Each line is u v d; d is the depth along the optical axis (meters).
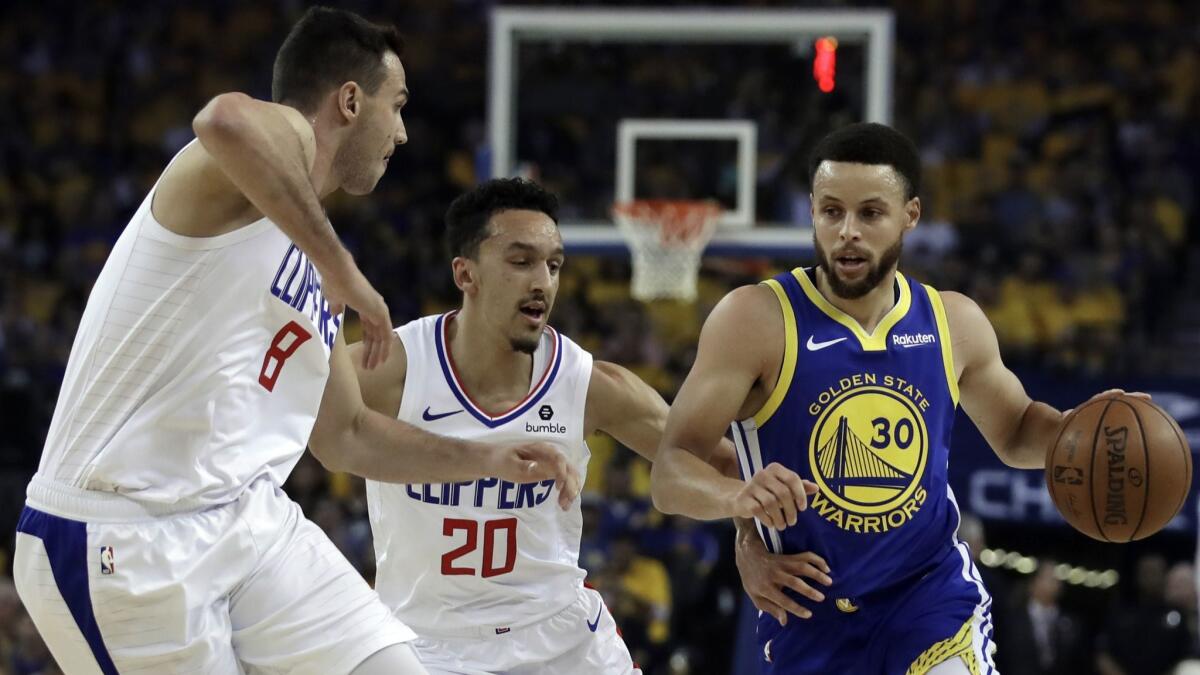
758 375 8.82
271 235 7.41
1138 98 37.75
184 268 7.25
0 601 18.50
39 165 38.66
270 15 42.09
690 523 22.00
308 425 7.95
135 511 7.29
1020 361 27.23
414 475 8.42
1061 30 39.53
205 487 7.41
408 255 34.66
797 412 8.76
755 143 20.45
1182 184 35.47
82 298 33.47
